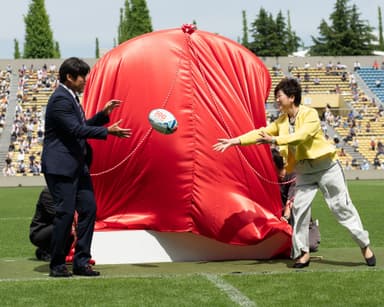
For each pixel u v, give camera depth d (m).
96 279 5.96
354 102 47.91
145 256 7.26
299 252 6.58
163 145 7.25
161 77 7.39
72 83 6.20
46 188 7.54
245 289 5.39
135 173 7.33
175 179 7.26
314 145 6.52
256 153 7.34
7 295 5.25
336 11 66.69
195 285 5.58
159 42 7.50
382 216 15.29
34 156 38.38
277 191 7.46
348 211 6.61
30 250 9.60
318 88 50.06
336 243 10.01
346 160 40.22
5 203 20.94
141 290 5.39
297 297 5.07
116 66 7.44
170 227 7.26
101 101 7.40
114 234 7.24
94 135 6.01
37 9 63.91
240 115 7.39
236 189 7.27
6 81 48.78
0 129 42.34
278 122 6.80
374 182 34.12
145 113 7.31
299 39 81.81
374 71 51.81
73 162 6.12
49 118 6.13
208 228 7.19
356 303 4.86
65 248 6.27
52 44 64.50
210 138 7.30
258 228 7.14
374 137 43.19
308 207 6.59
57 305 4.89
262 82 7.65
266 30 66.06
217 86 7.43
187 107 7.35
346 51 66.19
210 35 7.65
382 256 7.47
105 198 7.43
